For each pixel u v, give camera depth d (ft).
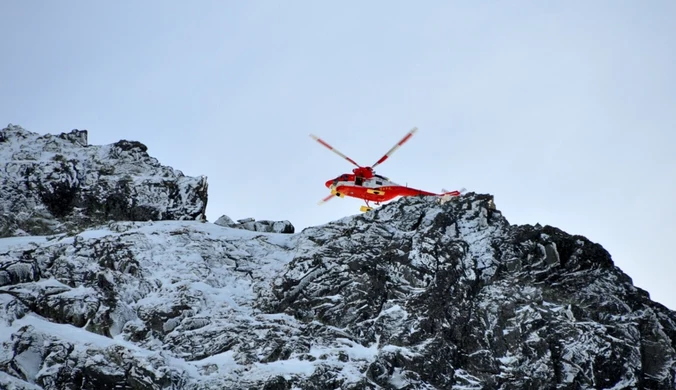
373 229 512.63
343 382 441.68
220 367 452.35
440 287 482.69
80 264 504.84
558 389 456.86
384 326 473.26
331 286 487.20
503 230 519.19
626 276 502.79
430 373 453.58
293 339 465.47
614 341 471.62
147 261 508.53
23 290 482.28
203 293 492.54
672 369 471.21
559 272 499.92
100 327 469.98
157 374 435.94
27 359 441.68
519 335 471.62
